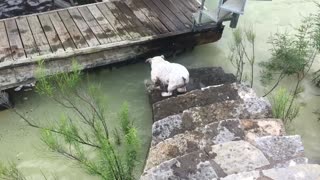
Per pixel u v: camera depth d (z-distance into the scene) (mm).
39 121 5016
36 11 6965
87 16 6047
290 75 5801
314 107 5340
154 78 5125
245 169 3752
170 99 4902
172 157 4098
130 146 4078
